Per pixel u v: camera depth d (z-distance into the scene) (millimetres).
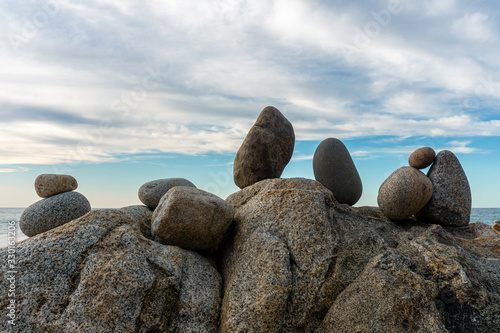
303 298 1162
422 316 1033
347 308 1101
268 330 1099
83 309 981
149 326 1039
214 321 1155
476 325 1044
